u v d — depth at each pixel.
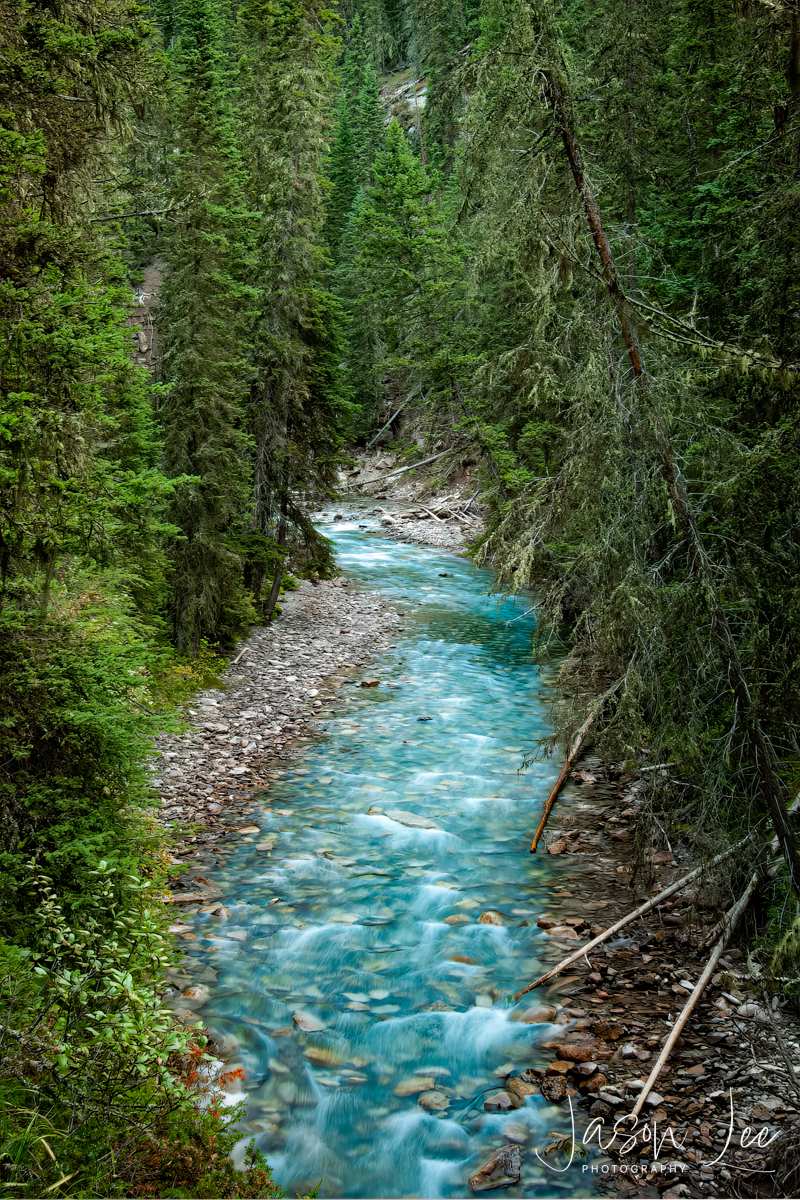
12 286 5.46
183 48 16.27
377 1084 6.47
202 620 17.25
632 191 13.20
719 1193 5.33
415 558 32.38
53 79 6.32
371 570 29.92
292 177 19.22
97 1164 4.00
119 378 6.65
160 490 6.90
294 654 19.67
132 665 7.26
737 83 10.86
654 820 8.51
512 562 7.54
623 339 7.12
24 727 6.29
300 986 7.70
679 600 6.74
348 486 45.22
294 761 13.55
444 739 14.66
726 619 6.57
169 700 14.84
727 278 10.32
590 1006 7.41
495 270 8.16
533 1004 7.45
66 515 5.77
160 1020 5.05
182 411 15.53
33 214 6.07
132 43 6.65
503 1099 6.25
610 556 7.27
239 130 23.95
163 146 15.59
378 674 18.69
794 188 7.69
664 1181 5.46
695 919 8.32
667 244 12.63
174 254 15.96
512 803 12.02
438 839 10.82
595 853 10.45
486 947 8.38
